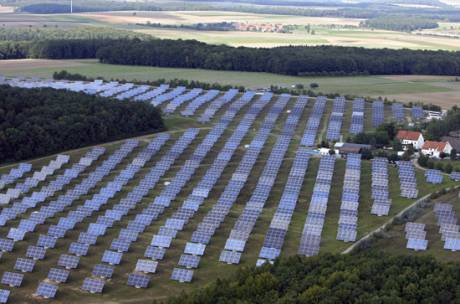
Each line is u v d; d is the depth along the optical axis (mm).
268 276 140500
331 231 181000
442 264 146375
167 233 177625
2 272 161875
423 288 135875
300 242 169500
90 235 176250
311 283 138125
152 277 158625
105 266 159750
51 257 169000
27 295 151875
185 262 163250
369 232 180750
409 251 169000
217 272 160500
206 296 136750
